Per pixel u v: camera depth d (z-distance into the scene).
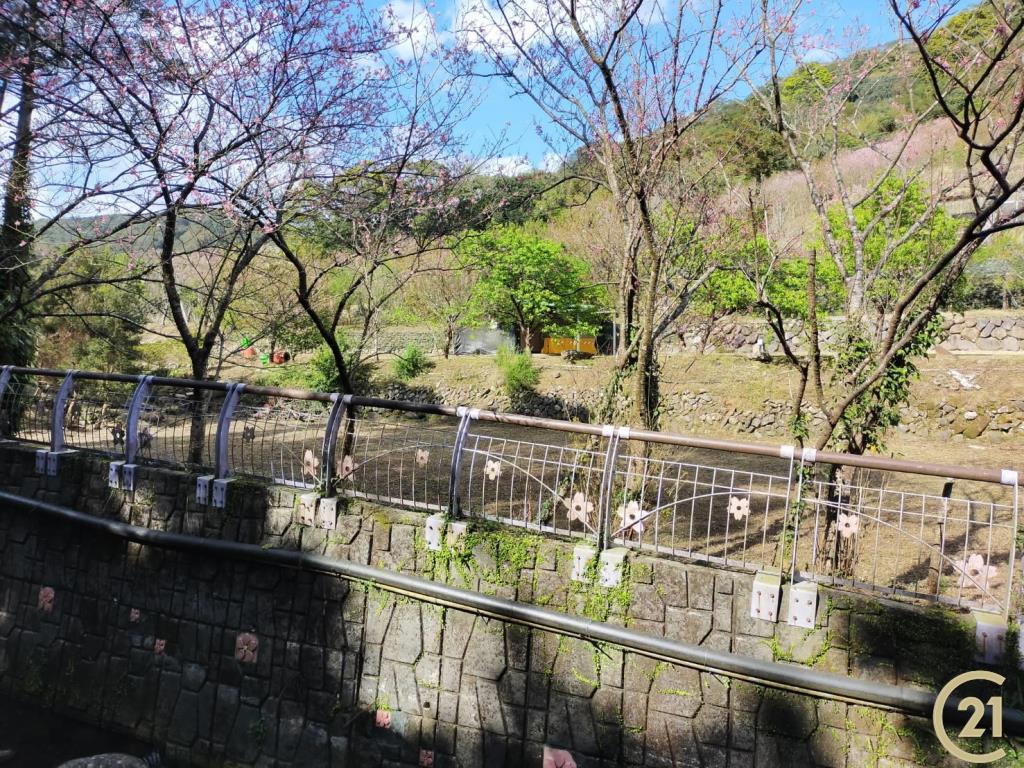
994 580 5.64
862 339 6.14
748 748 4.36
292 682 5.70
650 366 7.00
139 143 6.57
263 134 6.90
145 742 6.14
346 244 7.87
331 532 5.67
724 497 8.47
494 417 5.26
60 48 6.45
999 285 18.14
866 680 4.10
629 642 4.59
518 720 4.97
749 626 4.39
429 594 5.21
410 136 7.41
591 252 11.38
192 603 6.15
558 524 6.90
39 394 7.64
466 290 19.11
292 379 17.42
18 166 7.37
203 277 9.03
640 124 6.36
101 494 6.68
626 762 4.66
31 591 7.02
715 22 6.11
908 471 4.15
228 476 6.26
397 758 5.30
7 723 6.55
